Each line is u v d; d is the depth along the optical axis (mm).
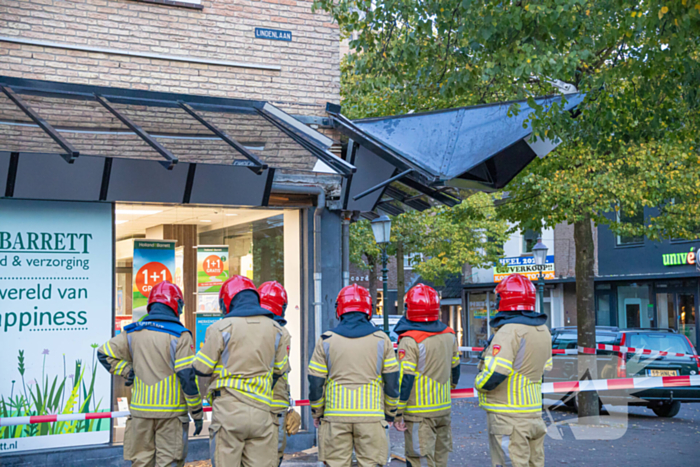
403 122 9234
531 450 5469
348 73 14336
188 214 8375
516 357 5316
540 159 11828
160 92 8141
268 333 5305
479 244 25438
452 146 8828
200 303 8523
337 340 5254
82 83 7879
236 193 7539
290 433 6059
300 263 8812
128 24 8164
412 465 5727
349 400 5188
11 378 7156
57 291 7410
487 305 29266
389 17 9930
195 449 7922
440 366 5738
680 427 10938
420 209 10758
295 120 8586
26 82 7422
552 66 8227
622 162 11750
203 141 7574
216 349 5160
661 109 8781
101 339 7594
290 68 9031
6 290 7191
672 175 11992
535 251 18781
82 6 7938
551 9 7961
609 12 8258
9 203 7230
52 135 6695
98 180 6980
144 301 8094
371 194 8977
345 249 9266
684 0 6945
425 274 25984
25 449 7152
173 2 8391
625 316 23516
